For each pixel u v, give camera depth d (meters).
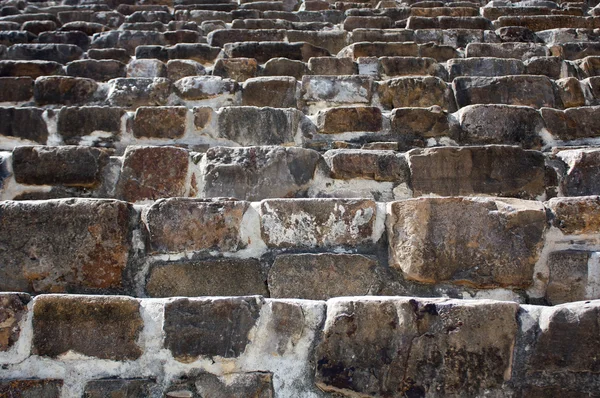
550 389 1.68
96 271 2.08
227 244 2.15
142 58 4.31
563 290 2.06
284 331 1.79
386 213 2.19
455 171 2.57
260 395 1.75
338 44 4.73
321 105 3.51
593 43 4.38
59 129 3.09
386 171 2.59
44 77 3.57
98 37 4.79
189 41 4.77
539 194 2.56
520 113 3.11
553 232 2.11
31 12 5.90
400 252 2.11
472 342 1.73
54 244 2.09
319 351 1.77
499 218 2.11
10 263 2.07
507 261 2.08
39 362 1.78
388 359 1.75
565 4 5.78
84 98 3.54
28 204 2.11
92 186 2.57
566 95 3.53
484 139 3.09
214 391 1.75
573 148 2.93
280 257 2.13
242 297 1.82
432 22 5.14
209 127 3.09
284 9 6.09
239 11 5.61
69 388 1.76
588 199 2.13
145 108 3.11
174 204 2.17
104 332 1.79
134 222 2.16
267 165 2.61
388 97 3.53
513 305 1.75
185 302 1.81
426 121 3.10
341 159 2.59
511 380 1.70
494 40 4.76
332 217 2.18
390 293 2.09
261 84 3.54
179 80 3.58
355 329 1.77
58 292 2.07
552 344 1.70
